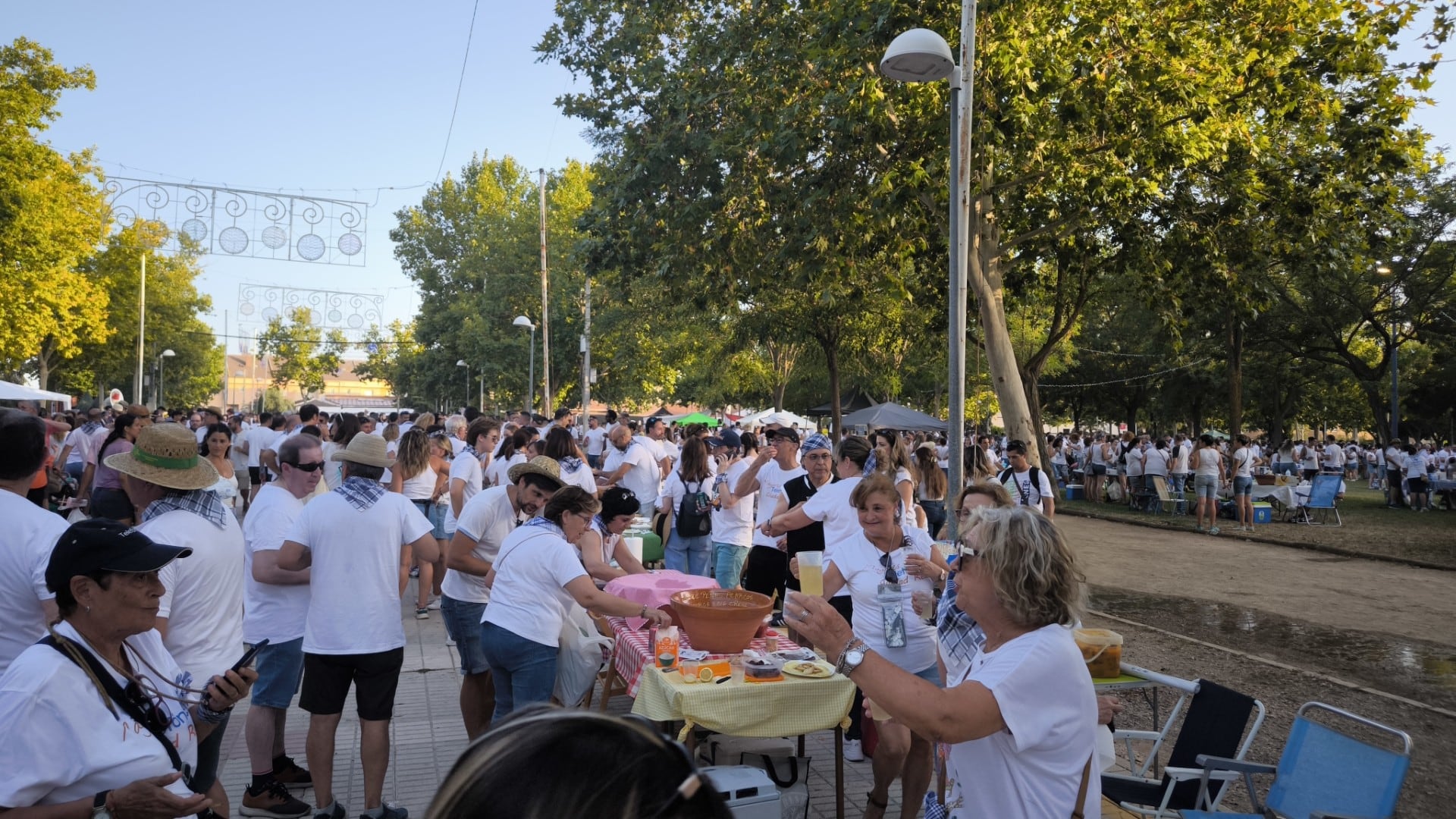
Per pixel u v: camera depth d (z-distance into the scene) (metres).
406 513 4.49
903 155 12.43
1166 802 3.93
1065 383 47.69
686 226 13.53
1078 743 2.28
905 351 32.50
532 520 4.77
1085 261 16.83
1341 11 12.48
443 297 63.28
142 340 43.38
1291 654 8.44
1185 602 10.91
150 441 3.41
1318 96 12.77
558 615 4.57
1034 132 11.58
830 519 5.86
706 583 5.55
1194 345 35.72
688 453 9.04
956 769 2.40
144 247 45.72
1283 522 20.34
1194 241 14.35
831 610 2.33
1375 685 7.42
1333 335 30.16
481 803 0.76
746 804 3.49
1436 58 12.21
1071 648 2.30
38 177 26.42
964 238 7.16
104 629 2.34
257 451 14.66
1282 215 13.96
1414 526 19.50
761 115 12.22
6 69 25.47
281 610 4.59
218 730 3.29
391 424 12.36
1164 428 57.78
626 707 6.08
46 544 3.16
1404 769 3.51
